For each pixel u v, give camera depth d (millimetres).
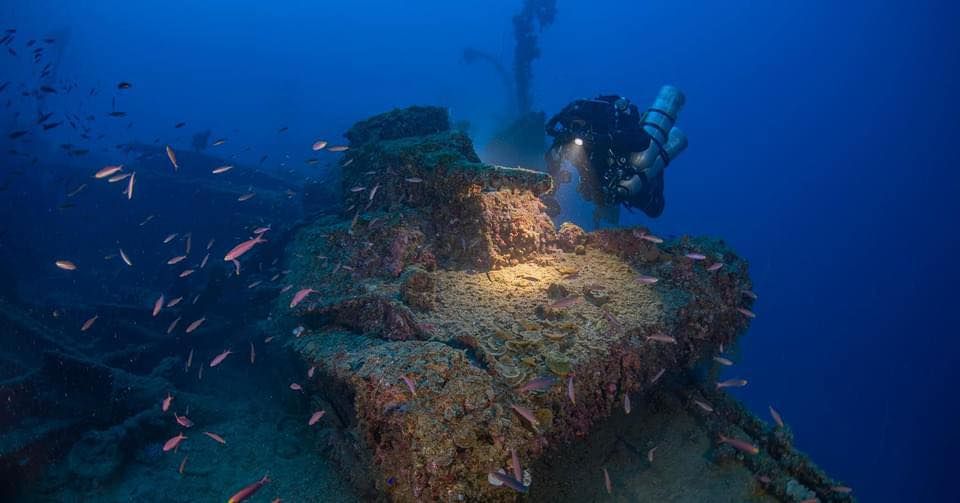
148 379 6039
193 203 11938
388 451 3266
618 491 3881
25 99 35594
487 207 5645
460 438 2959
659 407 4648
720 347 4898
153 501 4539
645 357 4227
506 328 4137
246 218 11477
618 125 6594
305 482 4430
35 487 4727
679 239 5781
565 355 3754
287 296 5637
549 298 4766
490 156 12031
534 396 3369
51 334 7168
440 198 5855
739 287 5309
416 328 4164
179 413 5695
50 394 5562
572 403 3627
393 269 5270
